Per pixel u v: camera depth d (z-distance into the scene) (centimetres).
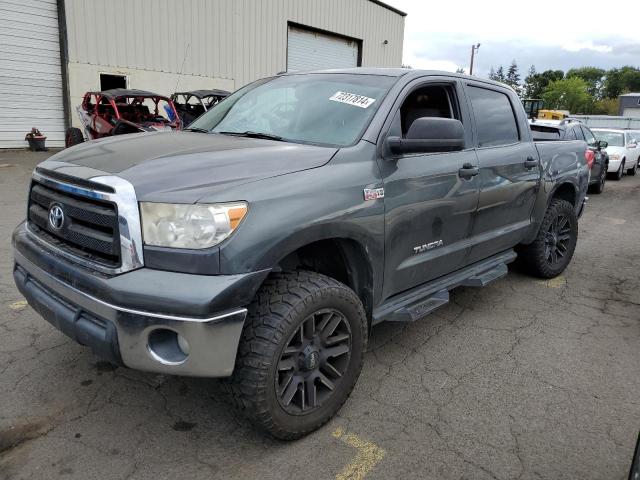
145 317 224
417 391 325
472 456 265
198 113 1514
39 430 273
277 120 347
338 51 2316
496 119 436
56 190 272
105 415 288
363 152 301
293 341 263
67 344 361
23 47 1405
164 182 240
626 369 362
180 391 314
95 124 1261
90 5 1490
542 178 480
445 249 367
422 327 422
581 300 496
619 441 281
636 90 13512
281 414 258
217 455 260
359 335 290
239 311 233
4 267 507
